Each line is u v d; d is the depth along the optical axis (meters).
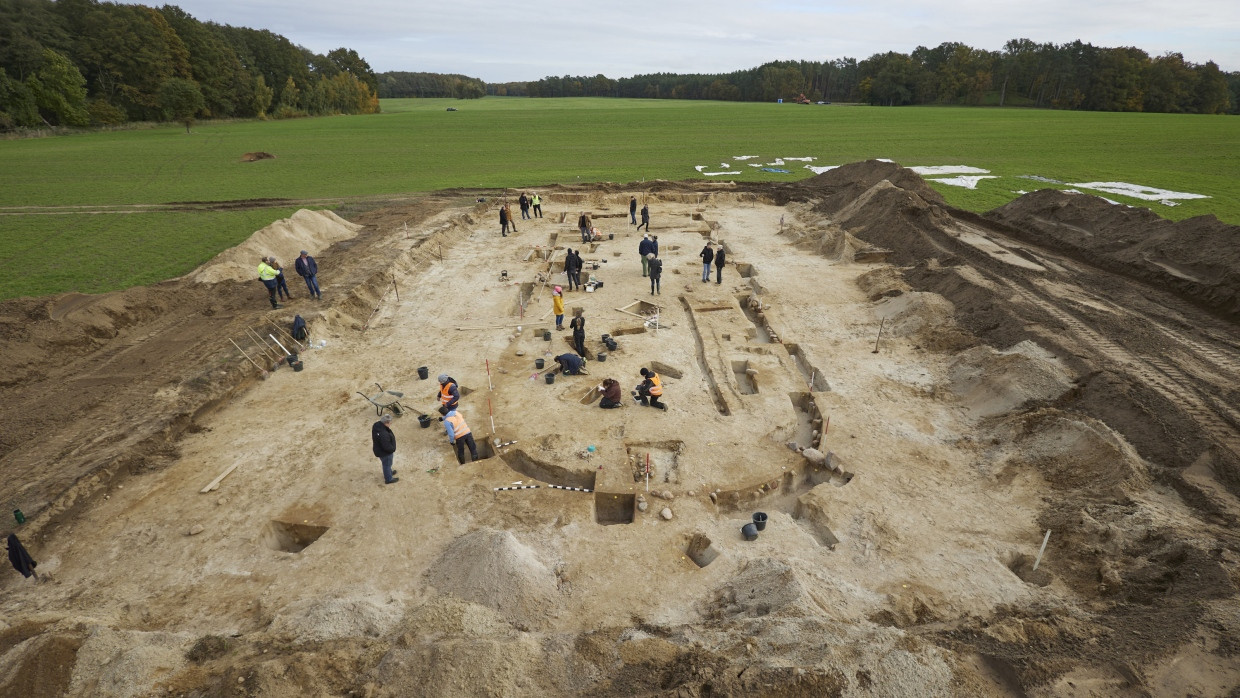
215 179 42.06
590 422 13.02
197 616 8.44
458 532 10.02
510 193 36.81
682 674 6.95
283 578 9.09
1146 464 10.88
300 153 55.09
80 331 16.44
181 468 11.66
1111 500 10.17
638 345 16.69
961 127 71.06
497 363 15.82
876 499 10.72
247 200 34.53
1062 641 7.37
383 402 13.73
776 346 16.66
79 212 31.62
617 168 45.75
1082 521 9.69
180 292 20.19
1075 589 8.73
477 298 20.45
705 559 9.84
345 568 9.28
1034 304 17.34
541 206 33.88
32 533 9.68
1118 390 12.55
